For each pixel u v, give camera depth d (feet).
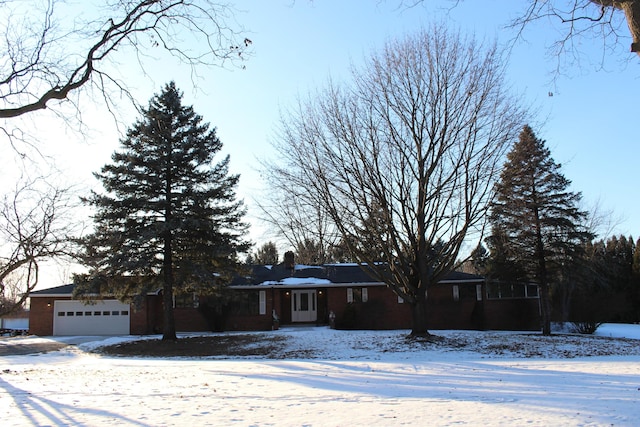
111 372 51.72
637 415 25.46
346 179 78.18
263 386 38.96
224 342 87.56
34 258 63.36
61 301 109.91
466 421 24.20
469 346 76.74
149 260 86.79
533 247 99.66
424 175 77.97
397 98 77.30
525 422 23.86
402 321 110.83
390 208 78.74
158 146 88.63
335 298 113.29
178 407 28.71
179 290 94.58
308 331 97.30
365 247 82.38
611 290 127.65
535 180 98.27
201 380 43.19
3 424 23.66
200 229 90.02
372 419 24.93
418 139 77.66
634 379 40.93
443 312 113.09
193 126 94.17
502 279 103.76
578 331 109.09
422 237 79.25
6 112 34.01
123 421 24.48
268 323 110.93
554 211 98.53
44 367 60.64
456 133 76.38
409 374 47.09
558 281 110.93
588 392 33.68
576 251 99.19
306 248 83.41
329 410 27.66
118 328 109.09
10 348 87.04
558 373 45.91
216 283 89.97
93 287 85.46
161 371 52.54
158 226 85.35
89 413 26.61
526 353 71.15
